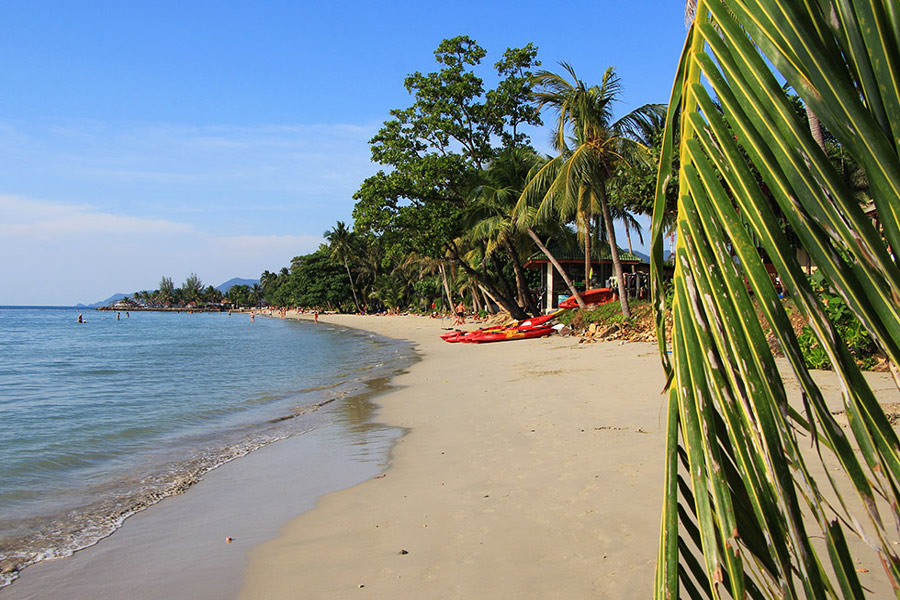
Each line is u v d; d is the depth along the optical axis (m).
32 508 6.90
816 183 0.86
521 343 25.66
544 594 4.07
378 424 11.11
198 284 190.50
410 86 32.19
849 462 0.88
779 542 0.93
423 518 5.80
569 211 23.16
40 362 28.75
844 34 0.87
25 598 4.70
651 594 3.91
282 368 24.38
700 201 1.01
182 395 16.78
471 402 12.40
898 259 0.81
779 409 0.91
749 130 0.93
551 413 10.16
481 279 35.59
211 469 8.50
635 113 20.88
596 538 4.84
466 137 32.09
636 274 28.03
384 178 32.72
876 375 8.97
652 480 6.06
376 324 62.97
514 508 5.74
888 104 0.82
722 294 0.97
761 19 0.93
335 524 5.94
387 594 4.34
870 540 0.87
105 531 6.13
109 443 10.48
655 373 13.38
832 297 9.53
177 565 5.23
